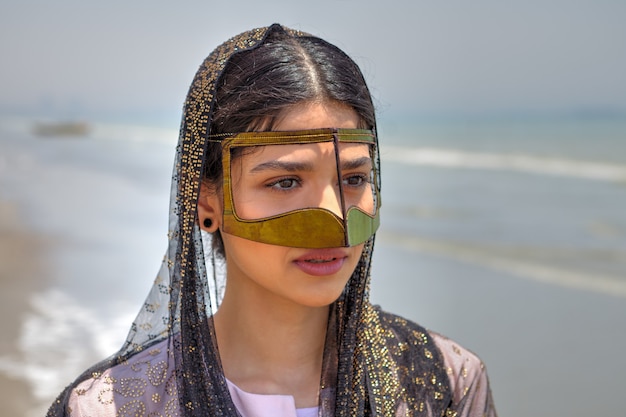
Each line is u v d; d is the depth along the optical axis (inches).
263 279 66.8
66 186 629.9
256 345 72.4
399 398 74.0
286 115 65.1
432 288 310.2
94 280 299.1
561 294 302.5
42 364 211.0
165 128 2180.1
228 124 66.8
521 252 385.1
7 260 338.6
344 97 66.5
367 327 75.4
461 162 926.4
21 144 1231.5
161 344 73.3
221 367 69.6
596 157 978.1
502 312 277.4
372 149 71.6
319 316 73.9
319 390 72.1
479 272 339.3
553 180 706.2
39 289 286.5
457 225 466.3
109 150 1141.1
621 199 568.4
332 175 65.5
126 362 72.4
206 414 67.9
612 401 201.0
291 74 65.8
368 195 68.9
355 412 71.1
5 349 222.1
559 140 1348.4
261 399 69.7
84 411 69.4
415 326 81.7
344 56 70.9
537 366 226.5
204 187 70.4
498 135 1534.2
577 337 250.4
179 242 69.7
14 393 192.7
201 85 68.9
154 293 74.0
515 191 628.1
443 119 2748.5
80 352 220.2
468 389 78.3
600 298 297.1
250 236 65.6
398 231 446.0
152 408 69.5
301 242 64.2
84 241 382.3
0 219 456.1
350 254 67.1
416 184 687.7
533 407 199.9
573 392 207.6
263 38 69.1
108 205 517.3
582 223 469.7
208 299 70.2
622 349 237.6
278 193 66.0
